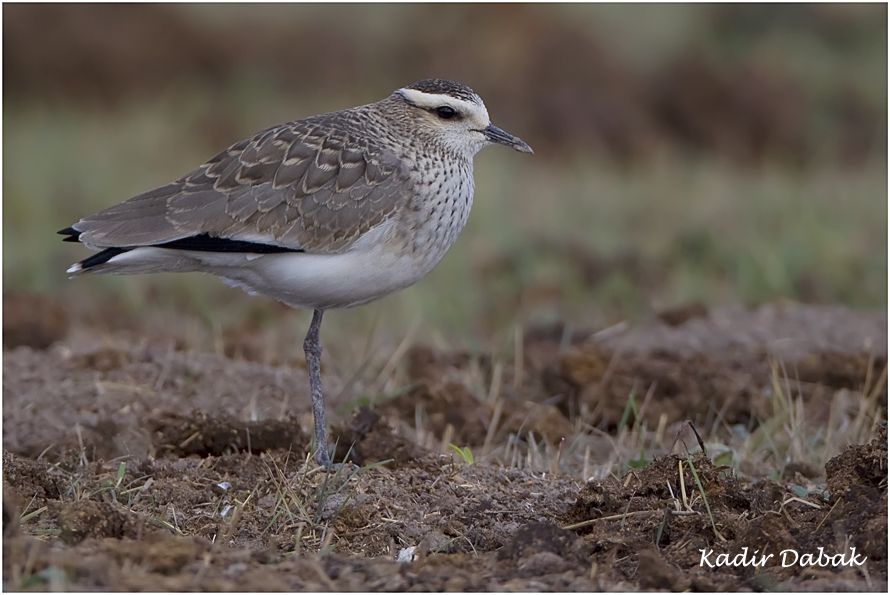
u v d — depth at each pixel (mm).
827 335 14719
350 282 10477
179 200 10164
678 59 27469
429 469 10367
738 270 18125
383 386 13344
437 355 14258
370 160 10492
